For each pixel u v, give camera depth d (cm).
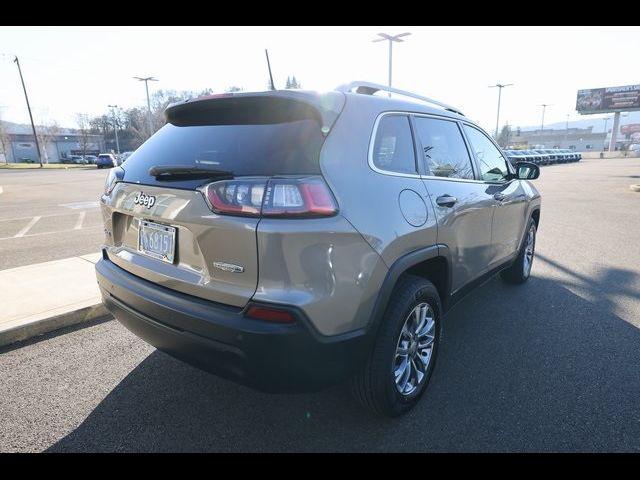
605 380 304
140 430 250
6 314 371
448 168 311
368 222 216
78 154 8531
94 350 340
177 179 223
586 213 1042
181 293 223
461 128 347
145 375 306
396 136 262
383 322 239
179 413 266
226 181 202
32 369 312
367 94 262
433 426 256
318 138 213
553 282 516
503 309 432
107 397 281
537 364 325
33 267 511
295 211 192
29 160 7569
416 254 250
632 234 793
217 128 243
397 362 259
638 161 4634
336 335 207
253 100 233
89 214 1058
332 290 201
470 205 315
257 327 193
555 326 392
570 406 274
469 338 368
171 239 229
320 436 247
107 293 270
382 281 225
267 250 191
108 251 288
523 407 273
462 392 289
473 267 342
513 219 420
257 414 265
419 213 254
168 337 224
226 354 202
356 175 221
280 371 198
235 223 196
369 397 243
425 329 278
